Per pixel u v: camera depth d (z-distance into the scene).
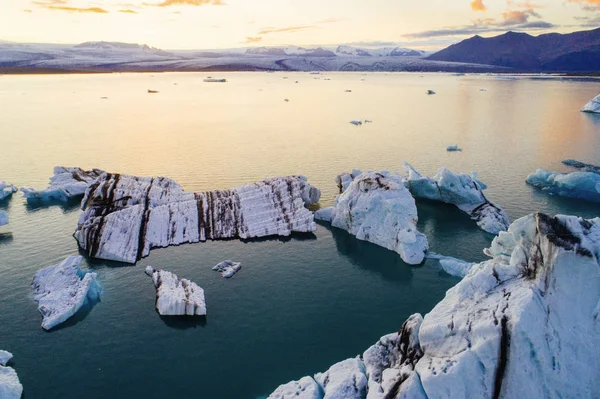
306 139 104.00
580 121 125.31
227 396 29.02
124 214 50.62
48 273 41.88
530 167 79.31
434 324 25.44
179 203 54.25
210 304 38.62
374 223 50.69
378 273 44.28
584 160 83.88
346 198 53.97
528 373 22.12
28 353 32.53
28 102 177.00
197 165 79.69
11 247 48.59
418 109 159.00
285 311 37.91
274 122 129.62
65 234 52.09
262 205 55.34
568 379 22.61
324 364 31.83
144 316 36.91
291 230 52.69
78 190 64.44
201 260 46.22
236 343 33.91
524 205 61.31
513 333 22.27
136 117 138.50
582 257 23.47
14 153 88.94
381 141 101.69
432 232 53.47
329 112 152.62
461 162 82.81
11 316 36.56
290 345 33.78
